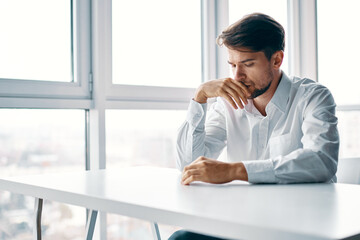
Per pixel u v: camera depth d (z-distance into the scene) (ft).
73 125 6.66
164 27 7.68
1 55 5.96
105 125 6.70
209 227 2.68
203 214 2.76
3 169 6.04
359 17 10.12
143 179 4.51
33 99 6.01
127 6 7.13
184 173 4.18
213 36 8.28
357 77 10.00
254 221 2.55
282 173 4.10
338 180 5.50
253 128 5.46
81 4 6.53
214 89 5.12
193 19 8.15
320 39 10.16
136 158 7.34
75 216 6.86
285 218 2.63
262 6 9.35
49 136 6.43
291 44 9.87
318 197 3.39
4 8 5.98
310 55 9.89
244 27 4.69
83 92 6.57
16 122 6.10
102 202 3.44
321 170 4.20
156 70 7.57
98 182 4.31
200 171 4.10
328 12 10.18
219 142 5.81
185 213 2.82
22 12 6.13
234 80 4.97
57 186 4.06
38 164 6.35
